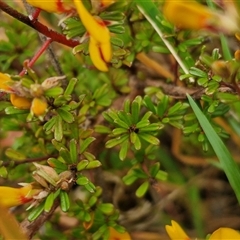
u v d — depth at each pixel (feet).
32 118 1.21
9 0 1.49
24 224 1.22
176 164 1.63
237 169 1.26
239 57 1.15
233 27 1.11
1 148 1.53
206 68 1.23
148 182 1.33
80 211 1.30
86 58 1.41
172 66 1.46
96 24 1.11
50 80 1.15
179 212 1.62
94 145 1.34
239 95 1.19
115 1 1.16
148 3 1.32
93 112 1.36
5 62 1.49
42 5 1.14
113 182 1.56
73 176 1.21
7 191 1.17
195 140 1.52
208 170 1.60
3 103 1.24
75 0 1.10
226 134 1.33
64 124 1.26
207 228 1.59
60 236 1.41
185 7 1.09
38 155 1.38
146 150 1.33
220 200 1.64
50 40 1.23
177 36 1.31
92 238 1.31
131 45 1.37
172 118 1.30
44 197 1.18
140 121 1.26
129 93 1.44
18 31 1.46
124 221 1.56
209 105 1.28
